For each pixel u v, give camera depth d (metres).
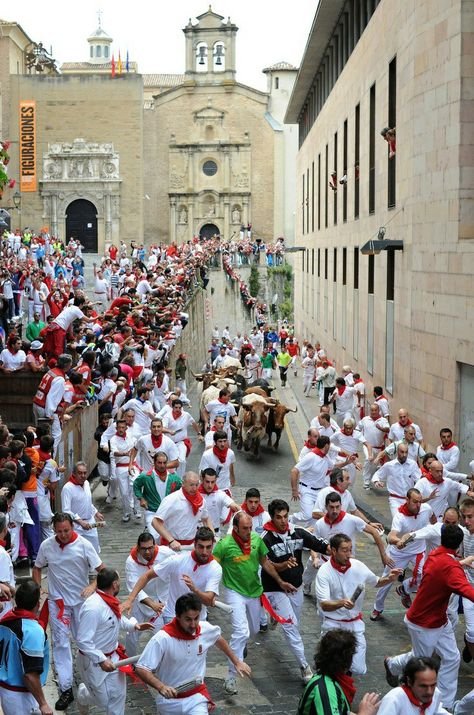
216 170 86.88
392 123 24.92
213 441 16.39
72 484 13.21
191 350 40.09
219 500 12.83
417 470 15.55
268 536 11.18
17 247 46.38
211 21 85.94
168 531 12.16
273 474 23.27
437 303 19.75
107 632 9.29
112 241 79.50
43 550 10.53
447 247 19.11
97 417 20.72
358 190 32.44
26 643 8.31
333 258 41.03
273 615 10.76
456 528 9.91
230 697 10.38
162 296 33.06
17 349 19.92
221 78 86.12
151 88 112.62
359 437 18.52
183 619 8.62
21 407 19.73
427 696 7.26
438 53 19.50
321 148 47.03
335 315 40.16
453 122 18.81
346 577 10.45
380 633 12.41
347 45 37.59
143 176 83.19
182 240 86.75
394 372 23.84
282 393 38.06
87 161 79.25
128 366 21.66
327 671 7.38
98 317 25.97
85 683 9.34
